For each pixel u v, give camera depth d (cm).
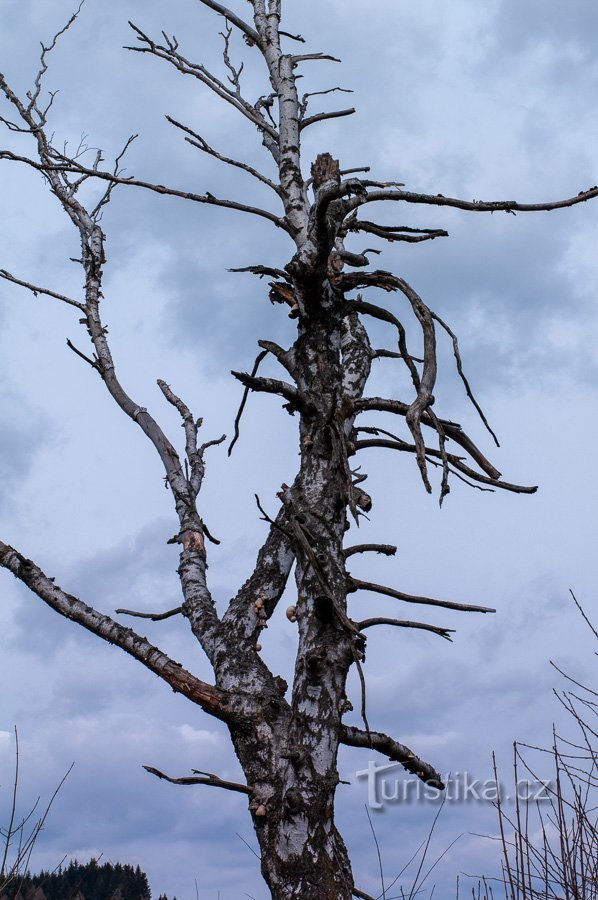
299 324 666
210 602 704
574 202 609
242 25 811
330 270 659
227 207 679
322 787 542
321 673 561
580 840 436
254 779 586
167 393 855
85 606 661
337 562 595
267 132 768
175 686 620
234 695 615
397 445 666
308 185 725
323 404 629
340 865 536
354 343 726
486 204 615
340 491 607
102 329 836
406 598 628
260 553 706
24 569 675
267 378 616
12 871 465
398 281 624
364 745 626
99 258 865
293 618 607
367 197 620
